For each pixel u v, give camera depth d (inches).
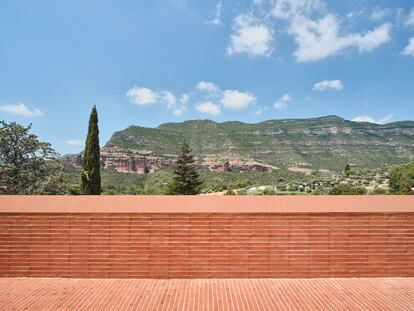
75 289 194.5
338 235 214.8
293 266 213.5
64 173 1042.1
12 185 938.1
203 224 213.5
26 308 169.8
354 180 2361.0
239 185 2711.6
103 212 213.2
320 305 174.1
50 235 213.5
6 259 213.5
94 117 749.9
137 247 212.5
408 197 249.9
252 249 213.5
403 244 215.8
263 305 173.6
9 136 957.8
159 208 219.1
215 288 196.2
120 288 196.1
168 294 187.6
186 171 1497.3
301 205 226.7
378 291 192.4
